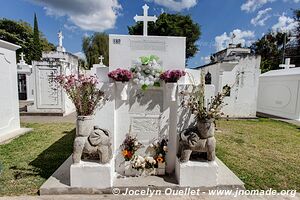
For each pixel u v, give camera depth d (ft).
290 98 32.81
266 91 38.78
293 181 11.06
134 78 10.28
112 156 9.95
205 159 10.10
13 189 9.45
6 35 79.30
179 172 9.62
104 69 10.91
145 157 10.66
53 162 12.79
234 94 31.91
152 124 10.72
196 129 9.75
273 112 36.63
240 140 19.24
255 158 14.49
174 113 10.56
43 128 22.84
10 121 19.66
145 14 11.94
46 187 9.07
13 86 20.16
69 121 27.40
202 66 40.63
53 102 32.24
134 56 10.69
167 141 10.74
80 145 9.14
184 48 10.78
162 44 10.72
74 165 9.12
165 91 10.48
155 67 10.28
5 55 18.72
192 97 10.00
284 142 18.86
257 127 25.44
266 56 88.94
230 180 10.19
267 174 11.87
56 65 31.68
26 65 53.31
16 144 16.55
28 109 32.12
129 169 10.57
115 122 10.47
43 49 92.73
